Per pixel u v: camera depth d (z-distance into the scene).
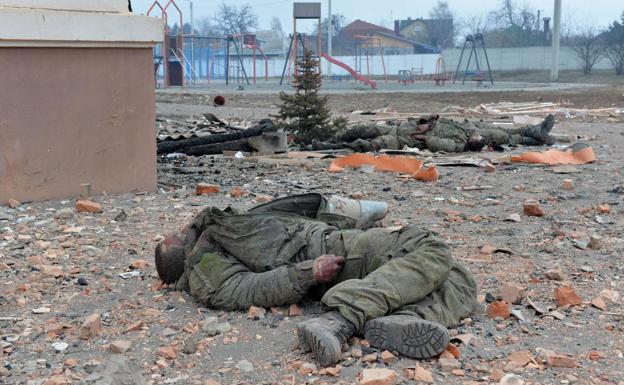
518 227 7.65
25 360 4.48
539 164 11.78
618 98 30.36
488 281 5.83
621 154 13.16
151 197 9.14
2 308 5.37
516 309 5.16
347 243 5.08
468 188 9.73
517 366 4.24
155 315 5.17
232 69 76.06
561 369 4.22
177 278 5.70
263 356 4.47
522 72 63.34
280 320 4.99
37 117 8.69
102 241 7.11
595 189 9.67
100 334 4.87
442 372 4.16
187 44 85.69
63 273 6.12
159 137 15.30
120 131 9.32
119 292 5.70
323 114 14.10
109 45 9.07
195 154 13.16
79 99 8.97
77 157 9.02
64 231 7.42
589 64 60.75
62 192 8.94
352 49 98.50
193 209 8.47
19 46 8.45
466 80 58.31
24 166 8.65
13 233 7.34
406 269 4.67
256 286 5.10
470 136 13.60
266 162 12.11
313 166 11.73
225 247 5.40
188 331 4.87
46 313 5.28
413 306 4.64
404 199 9.16
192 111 25.78
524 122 19.77
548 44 78.25
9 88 8.47
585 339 4.67
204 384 4.10
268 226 5.32
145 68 9.44
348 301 4.48
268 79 68.19
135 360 4.46
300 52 68.12
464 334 4.62
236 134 13.27
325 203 6.01
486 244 6.96
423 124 13.70
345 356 4.32
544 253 6.65
